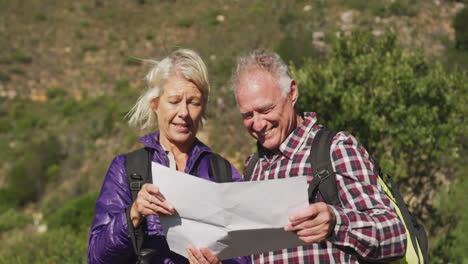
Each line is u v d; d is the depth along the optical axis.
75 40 21.94
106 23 23.28
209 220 1.35
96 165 14.09
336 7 18.38
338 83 4.20
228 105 13.44
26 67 20.03
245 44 17.28
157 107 1.80
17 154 15.00
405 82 4.09
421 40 15.39
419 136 3.99
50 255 5.26
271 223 1.32
